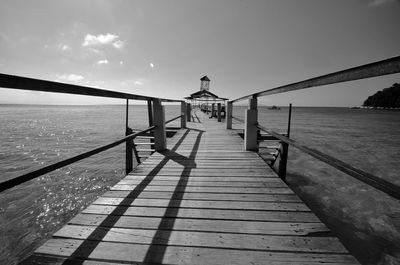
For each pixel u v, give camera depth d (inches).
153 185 94.6
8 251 143.2
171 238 56.9
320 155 57.6
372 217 163.8
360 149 438.3
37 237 159.5
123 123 1064.8
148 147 357.7
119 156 383.9
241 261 48.6
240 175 107.8
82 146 502.6
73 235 57.5
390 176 273.4
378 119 1628.9
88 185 259.4
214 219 66.9
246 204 77.0
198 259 49.2
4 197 227.6
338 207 179.3
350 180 239.5
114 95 85.6
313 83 64.3
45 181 270.7
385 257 121.2
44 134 687.1
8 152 444.5
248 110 156.9
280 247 53.3
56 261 47.9
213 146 176.7
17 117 1731.1
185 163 128.4
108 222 64.4
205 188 91.5
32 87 42.6
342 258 49.4
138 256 50.1
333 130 786.2
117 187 92.0
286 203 77.9
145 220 65.9
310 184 228.4
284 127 871.7
